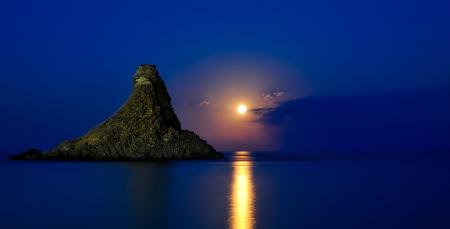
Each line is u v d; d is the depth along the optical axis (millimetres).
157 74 196375
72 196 67625
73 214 51656
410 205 58812
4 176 103438
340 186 83812
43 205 58562
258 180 96250
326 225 45312
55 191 74062
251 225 45062
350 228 43906
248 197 66375
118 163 153125
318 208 55844
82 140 181500
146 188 78188
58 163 154125
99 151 174125
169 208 55281
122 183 86750
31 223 46719
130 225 45281
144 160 170500
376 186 83375
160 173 112938
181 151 180000
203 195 68000
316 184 87438
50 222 47188
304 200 63250
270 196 67562
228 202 60469
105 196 67250
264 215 50406
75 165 143125
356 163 184875
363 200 63375
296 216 49969
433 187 81750
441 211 53719
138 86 191375
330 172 125688
